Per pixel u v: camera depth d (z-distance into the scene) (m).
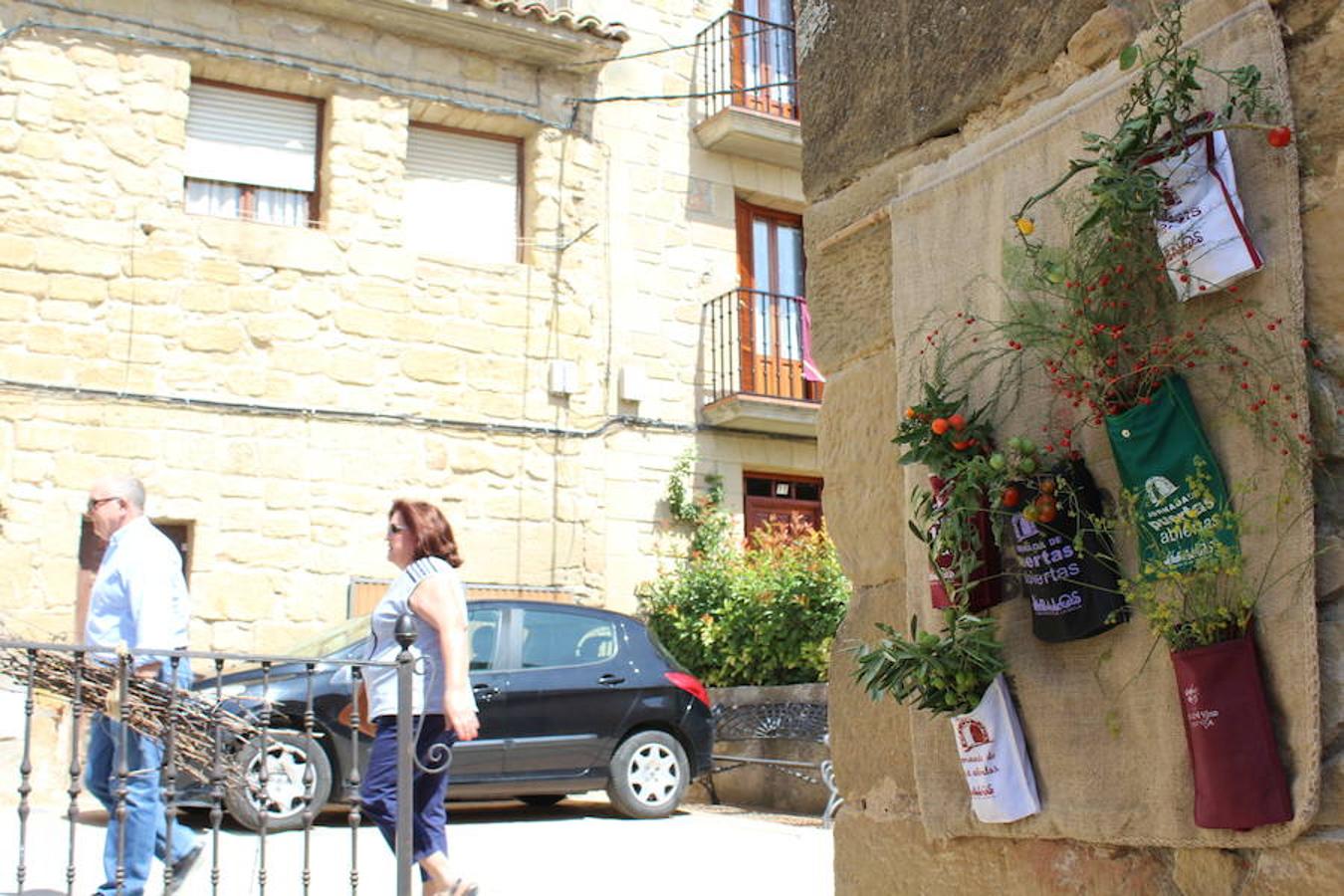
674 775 8.70
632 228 12.58
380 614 4.48
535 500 11.62
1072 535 2.94
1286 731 2.49
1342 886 2.40
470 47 11.82
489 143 12.11
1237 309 2.64
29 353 9.89
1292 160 2.60
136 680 4.17
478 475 11.41
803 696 9.68
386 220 11.30
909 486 3.53
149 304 10.34
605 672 8.57
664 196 12.83
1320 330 2.55
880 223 3.80
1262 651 2.55
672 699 8.76
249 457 10.51
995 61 3.46
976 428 3.18
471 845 7.20
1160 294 2.81
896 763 3.59
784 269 13.70
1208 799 2.57
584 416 12.01
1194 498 2.67
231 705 4.80
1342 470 2.51
